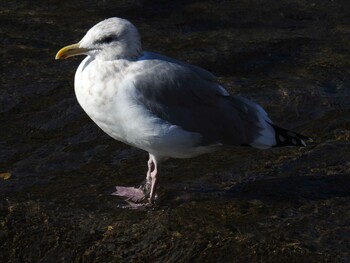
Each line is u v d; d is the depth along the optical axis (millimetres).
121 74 7633
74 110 10031
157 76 7688
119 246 7656
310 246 7449
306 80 10797
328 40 11914
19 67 11008
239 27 12297
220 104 7980
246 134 8070
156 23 12336
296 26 12352
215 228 7723
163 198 8258
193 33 12078
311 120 9875
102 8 12719
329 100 10281
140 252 7582
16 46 11539
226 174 8719
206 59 11344
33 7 12656
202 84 7930
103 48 7727
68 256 7672
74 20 12289
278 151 9164
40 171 8812
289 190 8352
